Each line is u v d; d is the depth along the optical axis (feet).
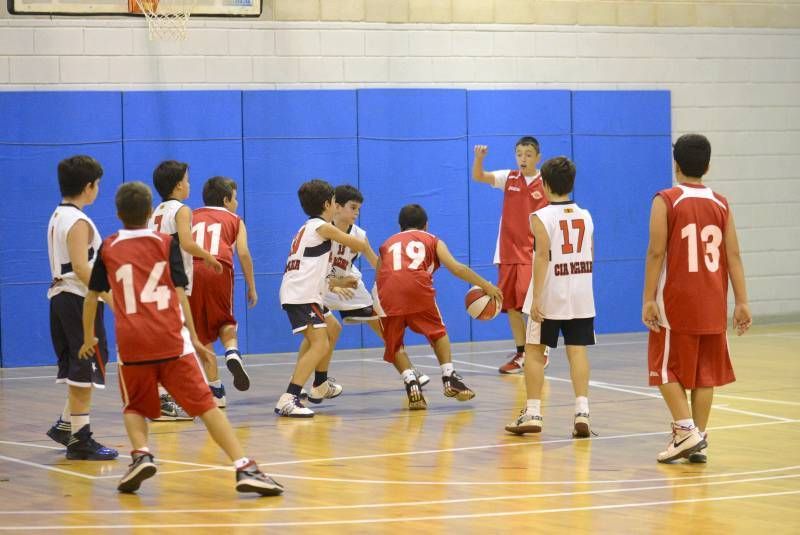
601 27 65.10
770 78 68.90
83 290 31.30
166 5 56.13
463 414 38.88
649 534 22.88
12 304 54.03
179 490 27.53
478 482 28.04
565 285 33.96
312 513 24.95
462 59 62.23
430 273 40.98
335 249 42.27
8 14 54.03
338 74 59.82
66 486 28.17
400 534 23.06
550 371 49.52
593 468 29.63
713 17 67.56
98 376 31.40
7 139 53.83
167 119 56.44
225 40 57.62
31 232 54.24
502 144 62.69
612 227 64.90
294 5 58.85
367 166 59.93
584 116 64.34
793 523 23.75
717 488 27.14
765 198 68.90
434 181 61.26
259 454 32.04
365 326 60.08
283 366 53.11
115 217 55.62
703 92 67.36
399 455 31.71
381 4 60.54
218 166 57.31
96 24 55.31
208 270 39.47
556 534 22.90
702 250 29.40
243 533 23.31
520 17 63.41
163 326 26.17
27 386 47.44
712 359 30.12
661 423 36.52
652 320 29.76
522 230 49.37
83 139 55.06
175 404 38.34
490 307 41.37
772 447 32.32
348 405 41.22
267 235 58.23
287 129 58.49
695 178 30.27
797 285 69.67
